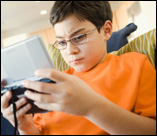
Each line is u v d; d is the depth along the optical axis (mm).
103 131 506
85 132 516
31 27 5051
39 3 3547
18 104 385
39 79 367
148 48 727
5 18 4145
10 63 383
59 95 334
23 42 361
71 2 578
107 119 401
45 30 4855
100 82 583
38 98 346
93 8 609
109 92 562
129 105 522
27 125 507
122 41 982
